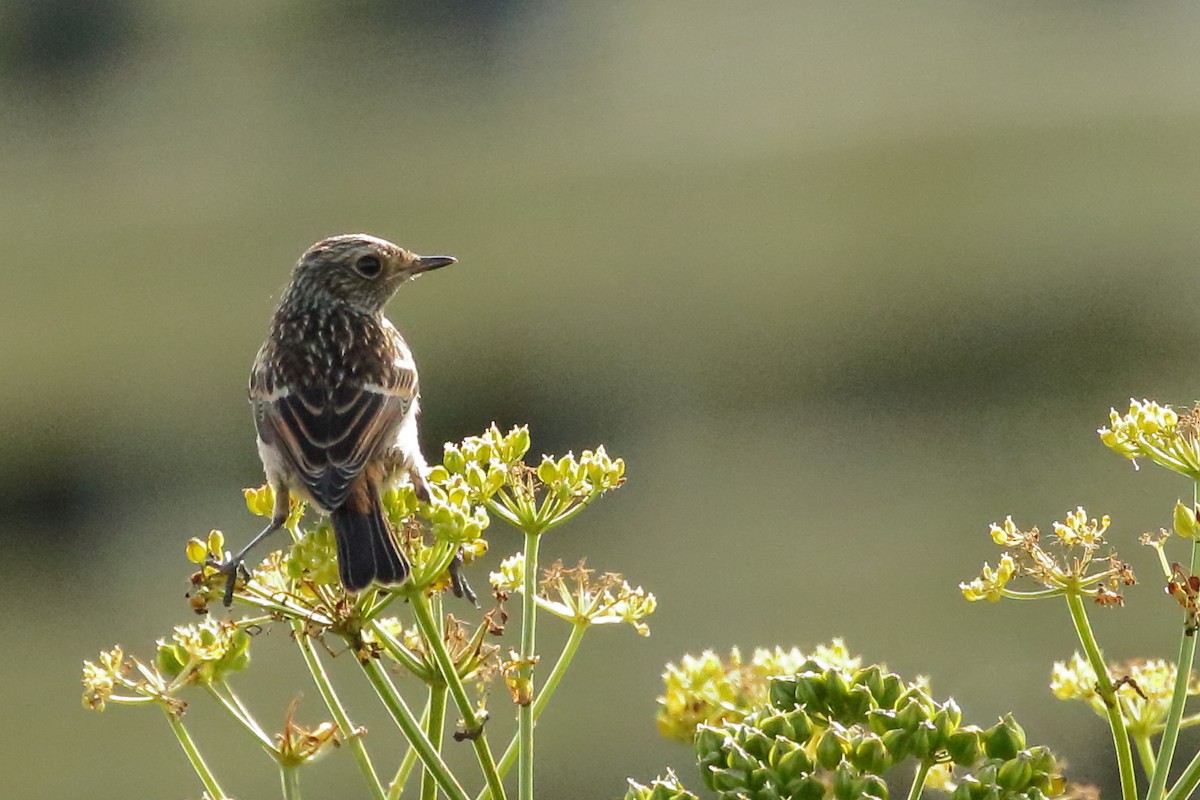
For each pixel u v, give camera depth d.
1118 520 16.64
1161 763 4.03
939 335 20.12
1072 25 25.86
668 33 29.08
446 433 20.31
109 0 32.16
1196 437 4.34
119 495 19.33
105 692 4.45
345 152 27.11
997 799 3.97
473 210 23.80
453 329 21.20
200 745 15.02
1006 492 17.53
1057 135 21.98
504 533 17.88
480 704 4.19
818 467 18.44
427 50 30.75
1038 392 19.33
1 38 31.84
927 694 4.28
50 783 14.65
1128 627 14.55
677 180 23.39
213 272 22.92
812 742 4.36
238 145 27.27
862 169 22.67
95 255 22.88
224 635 4.48
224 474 19.67
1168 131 22.42
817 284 20.84
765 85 26.12
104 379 20.47
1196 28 25.67
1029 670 14.01
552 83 28.62
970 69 24.62
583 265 21.70
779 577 16.17
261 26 31.97
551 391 20.44
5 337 21.67
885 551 16.47
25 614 17.42
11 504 19.38
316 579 4.13
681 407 19.86
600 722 14.02
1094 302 20.12
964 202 21.16
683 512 17.83
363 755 4.25
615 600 4.41
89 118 29.56
